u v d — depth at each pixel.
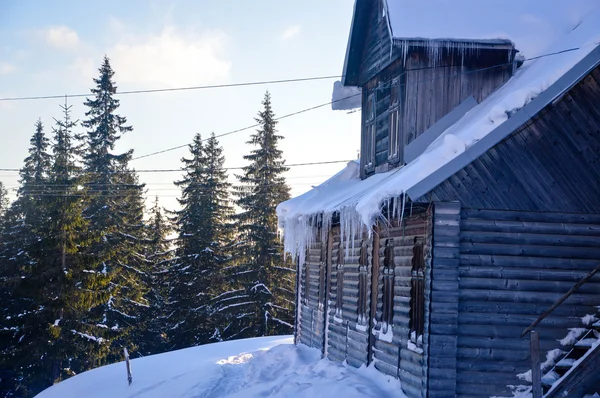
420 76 12.98
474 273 9.96
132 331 40.53
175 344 41.16
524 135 10.07
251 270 39.66
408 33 12.62
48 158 46.03
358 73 16.17
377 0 14.59
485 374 9.91
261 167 40.69
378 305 12.66
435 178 9.73
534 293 10.05
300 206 16.44
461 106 12.88
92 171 39.69
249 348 22.66
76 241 33.16
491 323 9.98
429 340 9.80
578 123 10.12
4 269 40.44
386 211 10.56
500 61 13.05
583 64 9.77
